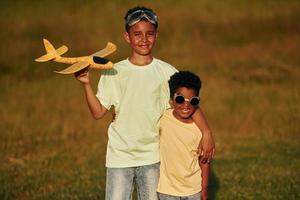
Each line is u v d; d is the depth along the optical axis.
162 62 10.41
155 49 37.19
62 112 25.89
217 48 37.22
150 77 10.16
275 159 18.48
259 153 19.36
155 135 10.23
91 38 39.62
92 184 16.31
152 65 10.24
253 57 34.88
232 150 19.88
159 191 10.22
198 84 9.95
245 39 38.53
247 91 27.89
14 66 35.41
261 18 41.31
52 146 21.03
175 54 36.25
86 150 20.42
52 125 23.95
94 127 23.66
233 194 15.14
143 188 10.27
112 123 10.37
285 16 41.31
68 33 40.59
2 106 27.02
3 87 31.02
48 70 34.66
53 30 41.03
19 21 42.69
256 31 39.56
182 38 38.81
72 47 38.62
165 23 41.00
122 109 10.18
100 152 20.19
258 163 18.05
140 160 10.16
